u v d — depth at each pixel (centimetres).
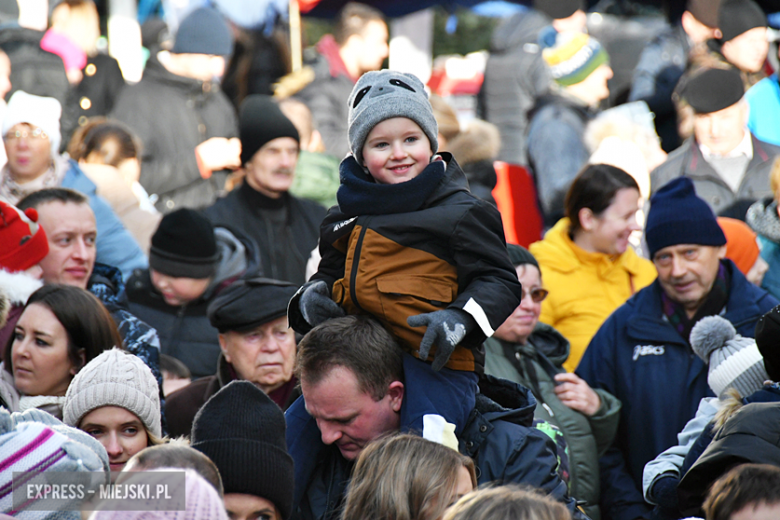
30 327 810
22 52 1620
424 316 609
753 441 659
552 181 1546
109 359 736
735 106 1412
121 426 724
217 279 1177
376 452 580
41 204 1009
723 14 1670
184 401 962
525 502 485
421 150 656
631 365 1009
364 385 648
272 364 927
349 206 660
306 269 1261
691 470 673
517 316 978
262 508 615
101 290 1028
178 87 1596
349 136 678
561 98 1625
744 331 982
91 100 1712
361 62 1836
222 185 1628
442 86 2617
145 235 1369
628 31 2095
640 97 1852
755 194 1399
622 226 1144
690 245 985
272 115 1327
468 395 663
